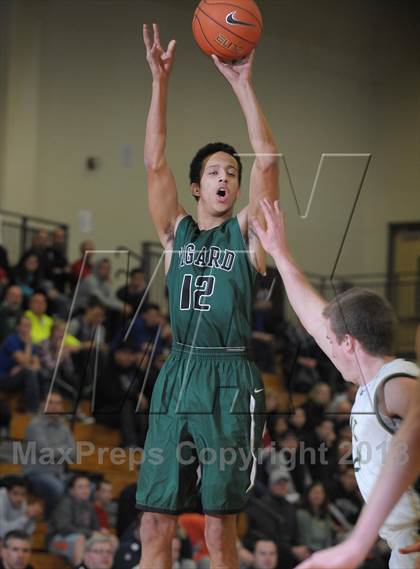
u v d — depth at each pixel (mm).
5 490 8031
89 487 8297
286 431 8930
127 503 8375
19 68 14641
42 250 12906
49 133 14859
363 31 14172
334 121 14141
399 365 2703
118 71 14734
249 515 8375
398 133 14406
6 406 9820
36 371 10438
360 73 14305
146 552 3197
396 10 14141
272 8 13688
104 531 8195
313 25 13922
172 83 12805
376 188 14586
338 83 14164
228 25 3201
